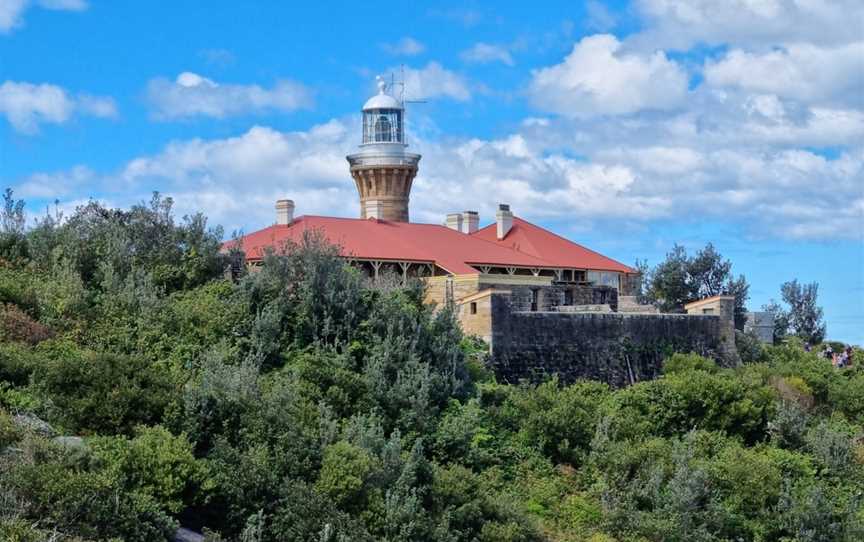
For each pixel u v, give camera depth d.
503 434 45.41
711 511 43.16
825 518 44.53
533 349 52.31
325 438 37.09
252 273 49.25
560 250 78.19
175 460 32.25
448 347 47.22
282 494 33.50
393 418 42.28
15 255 48.28
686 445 47.06
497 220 79.19
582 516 41.28
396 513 34.72
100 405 34.44
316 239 50.00
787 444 50.75
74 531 28.27
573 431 45.44
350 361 44.59
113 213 52.56
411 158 82.19
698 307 61.94
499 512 38.19
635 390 51.06
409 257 64.19
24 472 28.77
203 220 52.12
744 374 56.72
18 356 37.28
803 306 87.88
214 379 37.81
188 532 31.53
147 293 46.00
